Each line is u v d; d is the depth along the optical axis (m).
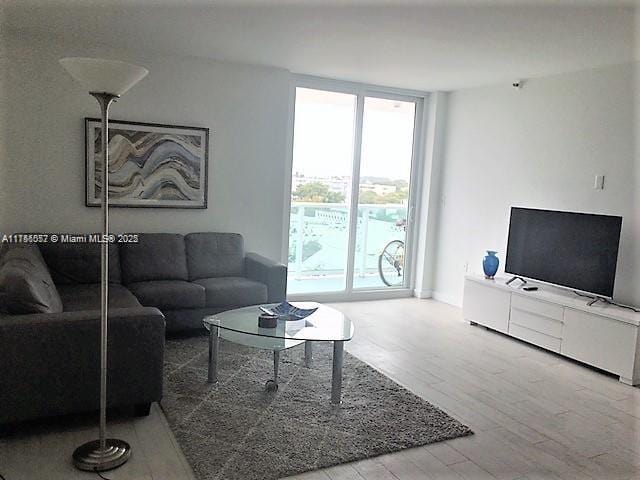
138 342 2.84
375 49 4.17
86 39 4.24
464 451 2.76
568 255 4.47
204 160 4.93
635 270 4.14
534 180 5.00
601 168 4.38
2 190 4.25
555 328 4.35
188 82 4.79
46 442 2.64
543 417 3.22
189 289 4.24
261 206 5.26
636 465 2.71
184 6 3.27
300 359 3.98
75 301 3.68
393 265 6.42
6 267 2.91
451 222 6.05
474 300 5.16
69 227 4.50
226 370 3.68
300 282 5.95
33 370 2.62
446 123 6.10
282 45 4.19
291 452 2.64
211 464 2.50
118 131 4.56
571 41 3.65
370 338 4.66
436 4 3.01
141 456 2.55
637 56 3.97
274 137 5.22
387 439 2.82
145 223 4.78
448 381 3.74
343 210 6.01
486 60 4.35
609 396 3.60
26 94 4.24
